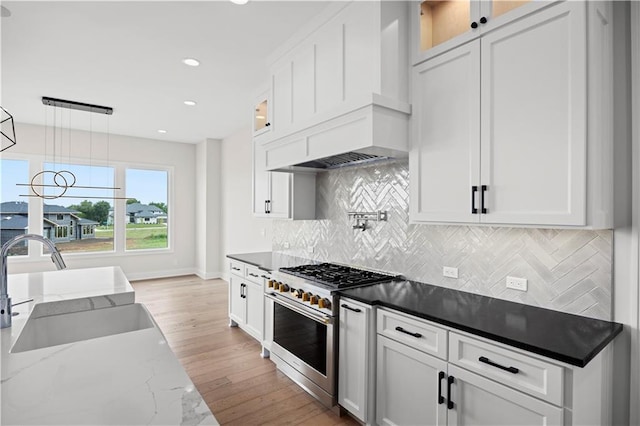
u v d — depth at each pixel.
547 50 1.55
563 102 1.50
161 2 2.26
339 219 3.29
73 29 2.57
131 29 2.58
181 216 6.83
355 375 2.16
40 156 5.45
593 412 1.44
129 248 6.35
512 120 1.67
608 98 1.58
